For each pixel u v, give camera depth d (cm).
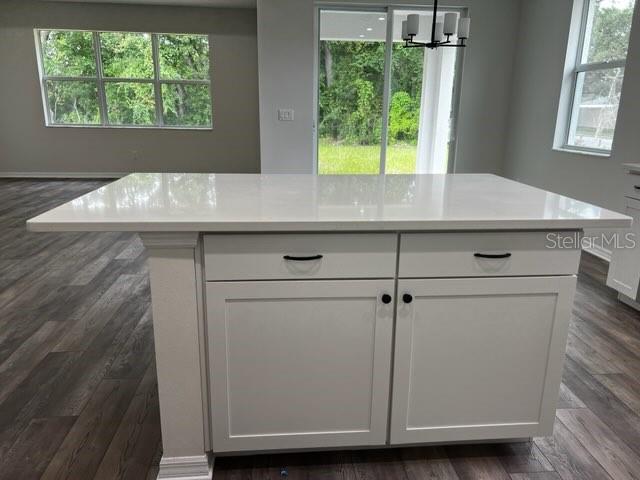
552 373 154
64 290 311
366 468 160
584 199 420
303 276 137
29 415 184
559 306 148
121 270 350
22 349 235
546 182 480
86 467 158
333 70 536
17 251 393
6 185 674
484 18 527
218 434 150
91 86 723
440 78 552
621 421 184
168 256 132
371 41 530
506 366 152
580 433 177
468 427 157
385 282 140
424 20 535
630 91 360
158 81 729
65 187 664
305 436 153
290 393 148
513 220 134
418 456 166
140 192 165
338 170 568
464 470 159
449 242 138
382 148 563
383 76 541
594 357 231
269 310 139
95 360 225
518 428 159
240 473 156
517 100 534
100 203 146
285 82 521
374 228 130
